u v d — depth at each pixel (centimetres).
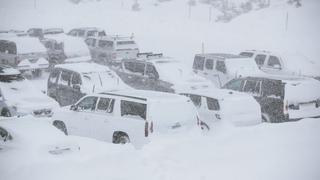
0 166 1669
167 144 1945
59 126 2433
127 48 4884
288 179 1568
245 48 5753
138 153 1817
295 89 2662
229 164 1719
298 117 2661
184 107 2198
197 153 1841
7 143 1833
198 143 1972
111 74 3269
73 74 3184
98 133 2248
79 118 2330
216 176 1596
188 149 1888
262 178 1579
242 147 1936
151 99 2123
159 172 1627
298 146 1952
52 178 1551
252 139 2059
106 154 1786
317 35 5988
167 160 1742
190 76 3344
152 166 1681
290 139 2058
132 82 3512
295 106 2661
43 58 4316
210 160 1759
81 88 3091
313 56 5209
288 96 2642
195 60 3822
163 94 2275
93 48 5012
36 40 4331
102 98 2284
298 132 2188
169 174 1609
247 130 2203
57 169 1625
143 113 2109
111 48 4825
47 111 2773
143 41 6378
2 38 4334
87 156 1788
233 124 2420
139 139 2095
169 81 3253
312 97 2714
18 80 2978
